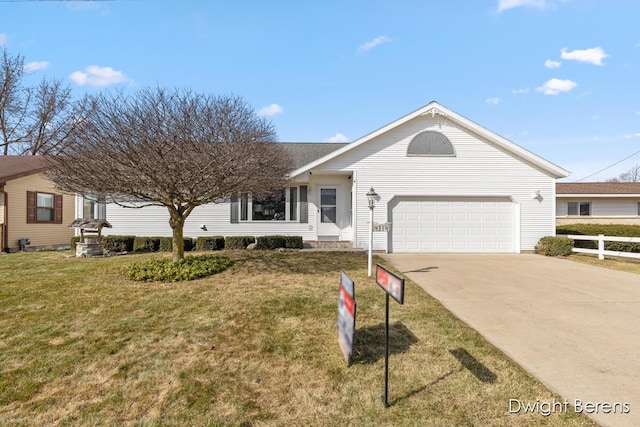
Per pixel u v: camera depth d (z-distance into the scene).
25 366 3.30
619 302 5.46
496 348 3.71
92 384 3.02
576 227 14.18
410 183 11.63
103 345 3.76
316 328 4.28
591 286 6.57
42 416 2.57
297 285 6.31
